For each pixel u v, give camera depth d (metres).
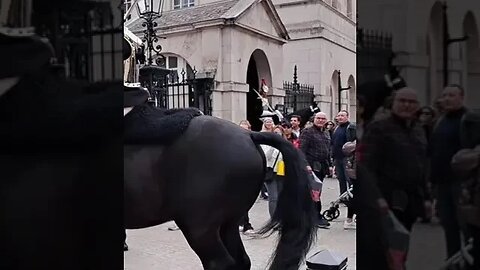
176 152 3.38
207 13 14.52
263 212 8.73
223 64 13.59
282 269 3.49
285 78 21.30
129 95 3.45
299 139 8.31
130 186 3.37
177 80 13.27
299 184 3.59
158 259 5.93
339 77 22.23
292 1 21.22
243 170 3.46
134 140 3.39
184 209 3.42
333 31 22.06
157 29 14.29
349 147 6.56
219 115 13.42
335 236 6.93
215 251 3.45
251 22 14.33
